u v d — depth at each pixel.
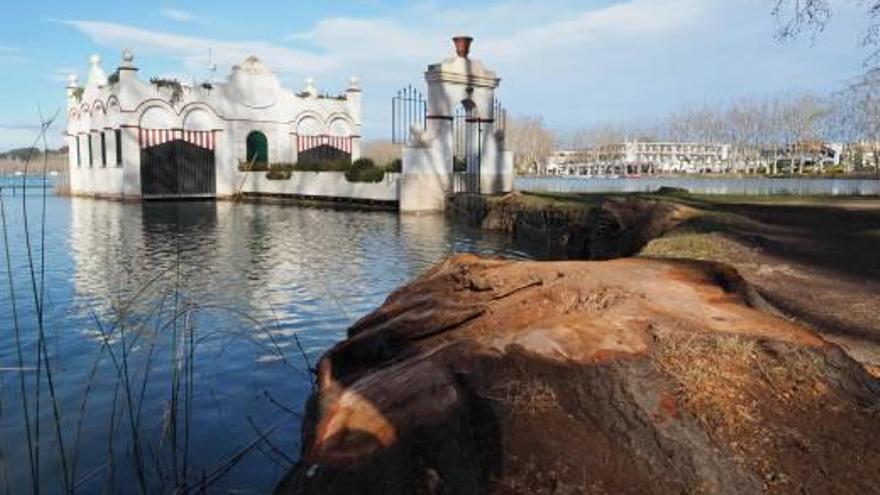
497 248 17.42
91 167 42.25
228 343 8.03
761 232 11.63
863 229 12.09
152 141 37.88
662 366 3.70
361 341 5.06
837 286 7.44
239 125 40.38
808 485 3.04
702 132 103.50
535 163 95.75
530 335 4.04
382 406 3.54
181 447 5.20
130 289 11.62
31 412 5.85
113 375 6.83
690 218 12.99
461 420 3.46
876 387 3.75
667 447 3.21
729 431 3.31
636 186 48.88
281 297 11.08
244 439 5.34
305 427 4.81
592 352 3.80
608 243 14.84
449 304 5.28
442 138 27.25
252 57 40.62
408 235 20.14
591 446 3.30
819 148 77.69
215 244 17.97
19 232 20.84
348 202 31.98
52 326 8.97
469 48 27.53
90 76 41.34
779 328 4.24
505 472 3.24
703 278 5.52
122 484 4.62
